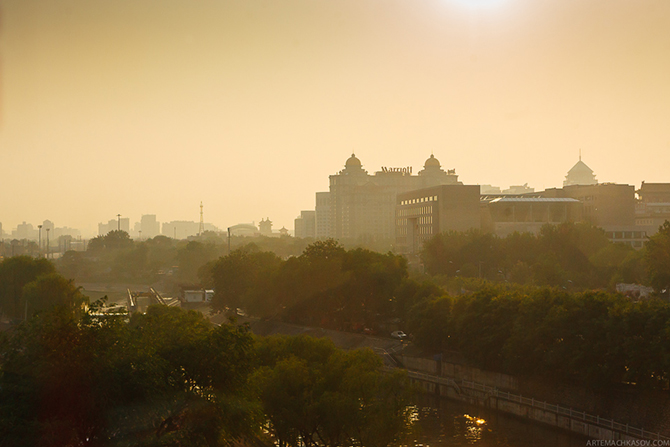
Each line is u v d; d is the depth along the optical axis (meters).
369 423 60.78
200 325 65.56
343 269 151.25
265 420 56.19
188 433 40.56
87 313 43.69
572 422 83.00
